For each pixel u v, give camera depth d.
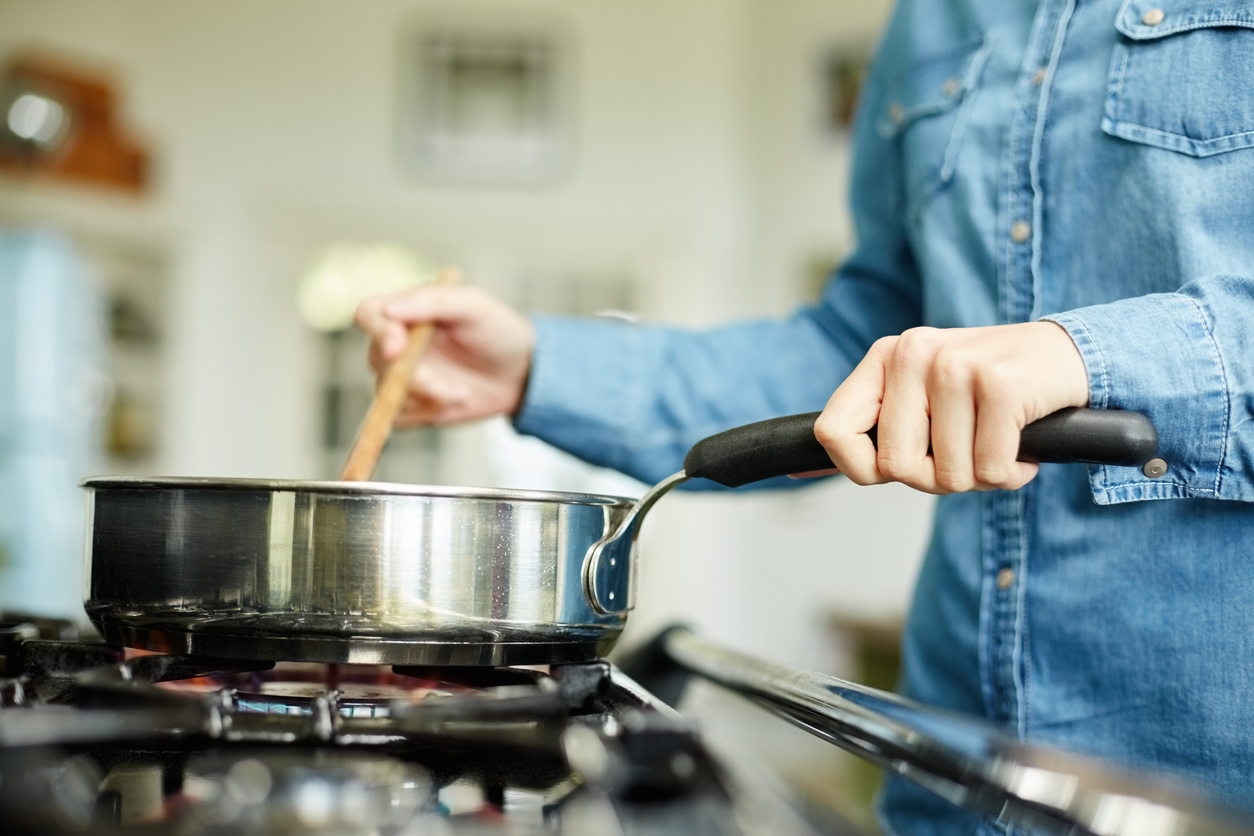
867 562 4.97
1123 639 0.65
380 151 5.04
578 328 0.88
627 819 0.40
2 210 4.48
